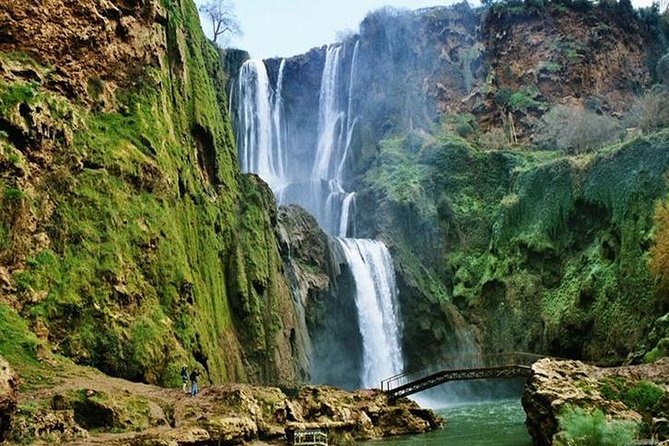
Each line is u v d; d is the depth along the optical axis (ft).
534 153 257.14
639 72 310.24
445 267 239.91
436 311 217.15
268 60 306.14
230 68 269.64
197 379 122.52
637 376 94.22
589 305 193.36
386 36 309.63
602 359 184.34
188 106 171.73
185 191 154.10
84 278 117.19
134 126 145.28
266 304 166.09
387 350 208.54
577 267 205.36
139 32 157.07
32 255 113.29
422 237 242.37
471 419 141.18
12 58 131.75
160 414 91.50
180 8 182.39
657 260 168.66
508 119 287.07
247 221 175.11
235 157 192.75
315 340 189.67
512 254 225.35
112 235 125.49
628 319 180.04
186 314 133.08
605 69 300.40
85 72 144.15
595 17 310.65
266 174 273.75
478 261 237.45
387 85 302.04
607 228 201.57
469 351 216.54
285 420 107.34
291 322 172.86
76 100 138.92
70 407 84.17
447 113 298.76
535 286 213.25
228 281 161.99
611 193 200.34
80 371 102.78
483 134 287.89
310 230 200.75
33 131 121.29
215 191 171.42
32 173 119.65
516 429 117.60
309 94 313.12
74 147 128.88
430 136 277.03
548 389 87.40
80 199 124.88
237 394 102.73
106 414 85.15
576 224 212.84
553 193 220.02
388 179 256.93
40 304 109.70
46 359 100.89
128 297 122.21
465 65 310.86
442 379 131.54
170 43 169.99
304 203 257.96
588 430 71.92
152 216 135.85
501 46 310.24
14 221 111.45
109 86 147.84
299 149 299.79
